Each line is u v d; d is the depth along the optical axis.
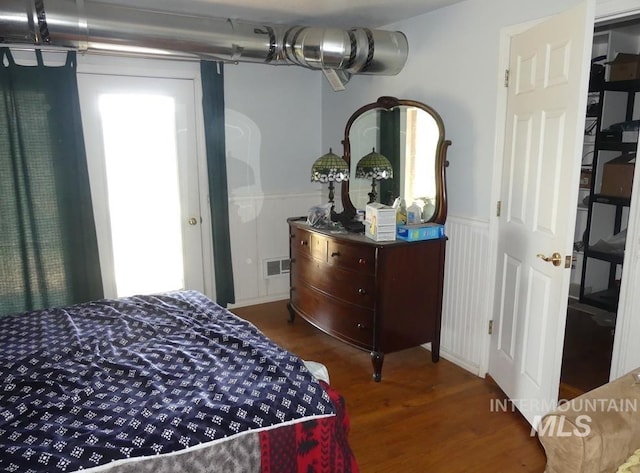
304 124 4.29
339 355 3.28
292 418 1.51
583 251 3.94
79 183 3.36
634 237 2.15
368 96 3.75
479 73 2.79
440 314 3.11
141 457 1.28
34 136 3.18
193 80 3.71
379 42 3.19
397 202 3.14
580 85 1.95
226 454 1.39
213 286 4.09
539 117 2.28
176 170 3.77
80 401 1.51
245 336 2.01
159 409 1.47
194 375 1.68
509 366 2.60
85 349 1.88
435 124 3.02
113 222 3.63
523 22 2.52
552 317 2.17
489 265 2.83
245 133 4.02
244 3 2.92
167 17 2.74
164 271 3.88
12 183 3.16
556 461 1.40
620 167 3.62
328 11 3.11
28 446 1.28
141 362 1.77
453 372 3.03
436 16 3.05
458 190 3.03
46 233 3.32
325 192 4.38
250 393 1.57
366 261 2.86
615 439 1.36
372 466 2.14
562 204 2.09
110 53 2.94
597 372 3.04
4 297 3.27
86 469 1.23
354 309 2.99
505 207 2.67
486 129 2.79
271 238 4.29
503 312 2.69
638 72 3.47
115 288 3.71
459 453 2.23
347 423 1.74
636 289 2.18
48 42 2.55
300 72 4.19
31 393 1.56
